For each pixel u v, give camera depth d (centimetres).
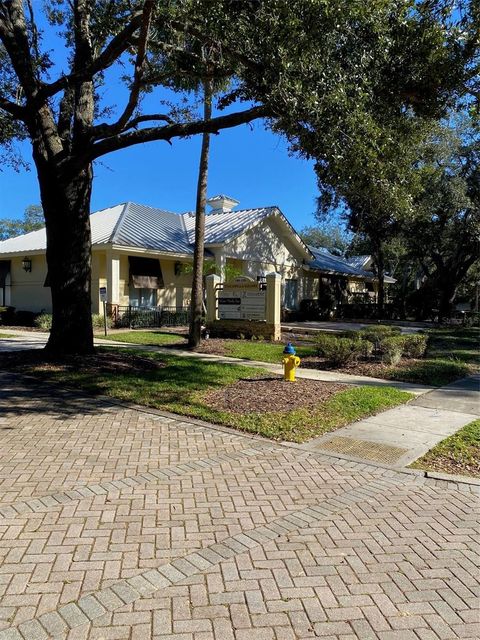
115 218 2256
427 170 981
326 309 3050
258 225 2470
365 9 651
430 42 707
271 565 312
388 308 3338
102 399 754
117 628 250
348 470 489
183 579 295
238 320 1645
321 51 678
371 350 1222
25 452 513
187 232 2458
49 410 684
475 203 2592
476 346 1577
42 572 297
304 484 450
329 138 670
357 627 256
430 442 584
